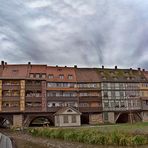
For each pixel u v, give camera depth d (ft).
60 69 278.05
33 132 172.65
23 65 270.05
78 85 268.21
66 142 117.91
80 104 264.31
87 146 100.73
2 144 117.19
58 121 240.53
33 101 248.93
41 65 274.36
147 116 285.23
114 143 100.27
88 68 293.23
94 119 265.75
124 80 283.59
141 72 306.14
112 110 270.87
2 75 249.75
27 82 252.42
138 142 97.60
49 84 259.80
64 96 260.83
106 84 276.41
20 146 114.32
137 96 285.23
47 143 121.49
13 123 241.55
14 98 245.24
